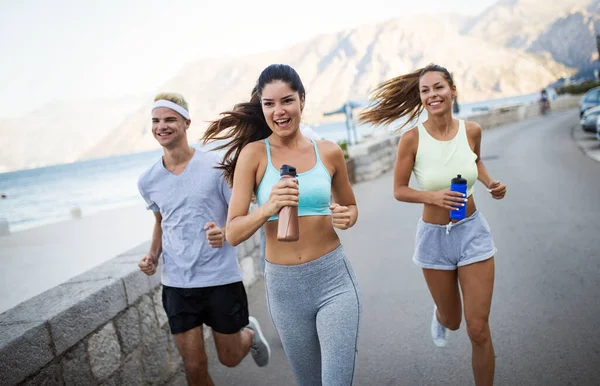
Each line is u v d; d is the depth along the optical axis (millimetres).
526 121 32969
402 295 4695
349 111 31875
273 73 2270
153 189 2982
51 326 2510
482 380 2709
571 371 3078
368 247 6500
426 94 2918
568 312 3902
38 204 45094
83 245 14305
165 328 3598
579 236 5953
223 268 2938
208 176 2928
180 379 3570
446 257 2926
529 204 8070
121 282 3127
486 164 13922
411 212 8508
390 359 3521
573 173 10758
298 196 2275
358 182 13133
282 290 2336
